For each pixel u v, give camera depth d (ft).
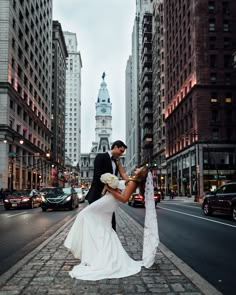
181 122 214.90
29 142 195.62
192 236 35.96
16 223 49.52
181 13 218.59
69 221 49.32
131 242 30.40
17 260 24.00
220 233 38.45
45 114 266.16
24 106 187.11
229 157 177.99
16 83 172.65
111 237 19.83
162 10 295.07
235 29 186.50
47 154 164.45
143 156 392.27
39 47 240.12
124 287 16.42
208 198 64.23
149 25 374.02
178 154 220.23
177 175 222.28
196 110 179.93
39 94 239.50
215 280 19.16
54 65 361.71
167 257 23.61
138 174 20.72
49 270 19.70
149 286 16.62
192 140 187.83
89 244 19.29
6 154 152.66
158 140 302.86
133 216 63.26
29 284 16.84
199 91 180.75
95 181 21.36
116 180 19.39
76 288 16.16
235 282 18.75
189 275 18.70
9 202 87.25
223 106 181.27
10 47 161.27
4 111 152.56
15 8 171.22
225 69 183.62
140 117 442.91
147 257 20.76
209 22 186.39
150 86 364.38
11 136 159.63
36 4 227.61
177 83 229.86
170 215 64.80
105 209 19.79
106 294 15.33
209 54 184.03
